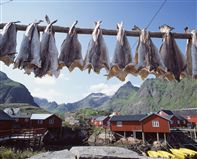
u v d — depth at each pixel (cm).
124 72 389
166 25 409
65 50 379
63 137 5512
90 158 519
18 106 12425
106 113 12294
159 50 405
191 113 8112
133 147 4500
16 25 377
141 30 399
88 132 6397
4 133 3719
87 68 381
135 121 5197
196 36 403
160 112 7869
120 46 385
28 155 1945
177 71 393
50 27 378
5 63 363
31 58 359
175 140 5109
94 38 382
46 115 5831
